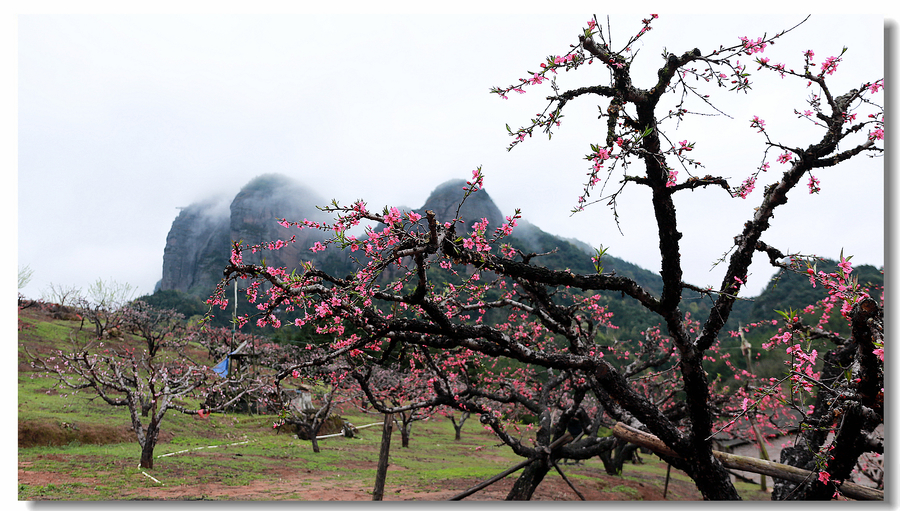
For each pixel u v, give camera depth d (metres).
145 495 9.60
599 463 18.55
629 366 9.40
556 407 10.15
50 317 36.00
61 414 16.36
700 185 4.64
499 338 5.37
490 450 21.11
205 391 16.62
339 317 4.30
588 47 4.75
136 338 34.28
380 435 23.67
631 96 4.79
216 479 11.74
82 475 11.02
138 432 12.98
